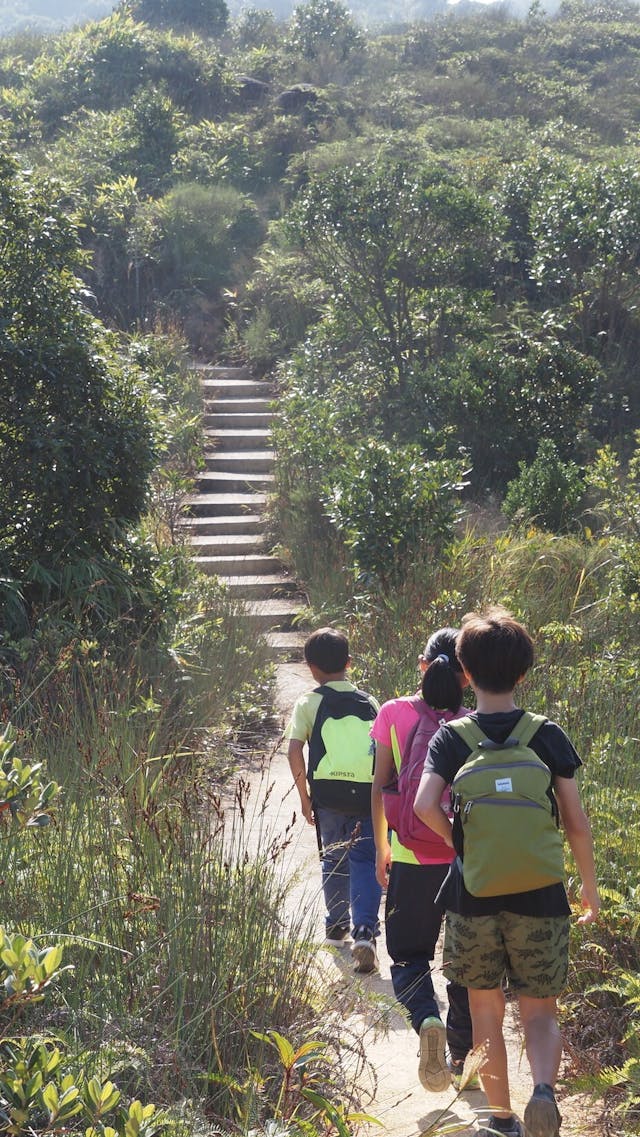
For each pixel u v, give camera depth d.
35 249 8.43
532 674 6.96
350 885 4.70
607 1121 3.42
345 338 16.00
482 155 22.80
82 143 22.84
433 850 3.76
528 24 37.09
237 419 15.86
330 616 10.57
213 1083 3.21
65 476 8.00
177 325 18.53
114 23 28.16
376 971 4.51
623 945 4.13
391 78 29.52
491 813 3.04
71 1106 2.23
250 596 11.69
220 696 8.16
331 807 4.72
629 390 15.91
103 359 8.45
